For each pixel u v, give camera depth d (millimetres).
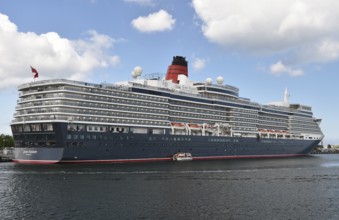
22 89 113625
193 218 47469
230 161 138125
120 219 46938
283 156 185250
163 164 114500
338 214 49906
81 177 80625
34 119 106438
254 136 171625
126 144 118500
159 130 131125
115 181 75812
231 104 163000
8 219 47062
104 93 115500
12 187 68125
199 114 149625
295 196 62062
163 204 54938
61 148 103562
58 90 106375
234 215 49000
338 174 95625
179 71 158250
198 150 143500
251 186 72250
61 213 49719
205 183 75250
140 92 127000
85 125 108875
